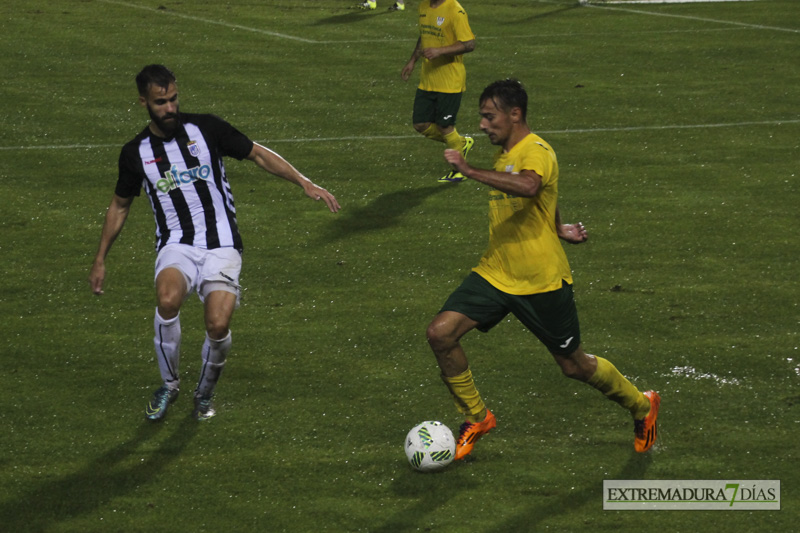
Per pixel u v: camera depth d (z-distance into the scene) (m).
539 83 37.03
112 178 26.62
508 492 12.60
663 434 13.98
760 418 14.38
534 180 11.91
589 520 11.95
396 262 21.00
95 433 14.20
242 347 17.03
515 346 16.95
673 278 19.86
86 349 17.00
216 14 49.56
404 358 16.59
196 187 13.93
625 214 23.70
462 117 32.59
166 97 13.42
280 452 13.67
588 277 20.00
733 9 52.53
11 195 25.11
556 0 55.34
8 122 31.36
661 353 16.58
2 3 49.69
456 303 12.85
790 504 12.23
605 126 31.45
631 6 53.84
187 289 13.80
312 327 17.86
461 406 13.23
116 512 12.23
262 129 31.28
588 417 14.52
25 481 12.92
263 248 21.81
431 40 26.36
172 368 14.38
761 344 16.80
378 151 29.19
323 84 36.88
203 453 13.66
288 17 49.28
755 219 23.16
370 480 12.94
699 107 33.44
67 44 42.06
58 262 21.02
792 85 36.12
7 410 14.85
